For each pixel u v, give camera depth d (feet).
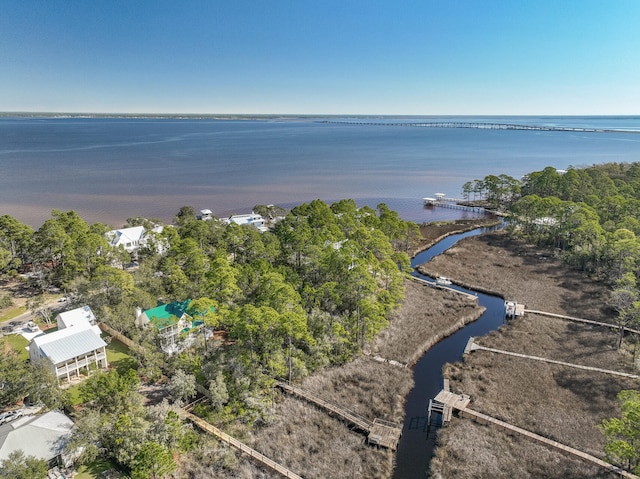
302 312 180.34
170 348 180.04
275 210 449.48
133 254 300.20
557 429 146.61
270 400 155.74
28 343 188.14
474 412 154.51
